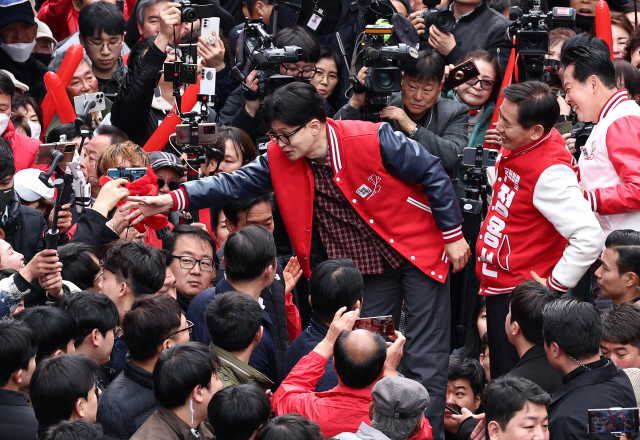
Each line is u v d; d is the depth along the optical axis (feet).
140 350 10.28
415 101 16.53
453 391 13.38
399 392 8.87
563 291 12.41
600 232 12.18
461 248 12.80
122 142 15.52
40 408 9.04
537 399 9.30
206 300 12.18
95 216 12.66
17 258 12.28
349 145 12.37
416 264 12.77
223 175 13.21
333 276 11.24
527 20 14.93
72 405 9.06
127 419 9.93
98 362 10.91
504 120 12.41
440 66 16.38
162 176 14.90
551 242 12.75
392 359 10.53
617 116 13.66
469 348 14.92
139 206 12.78
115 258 11.87
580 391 9.98
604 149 13.73
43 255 11.10
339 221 13.14
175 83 15.06
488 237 13.23
